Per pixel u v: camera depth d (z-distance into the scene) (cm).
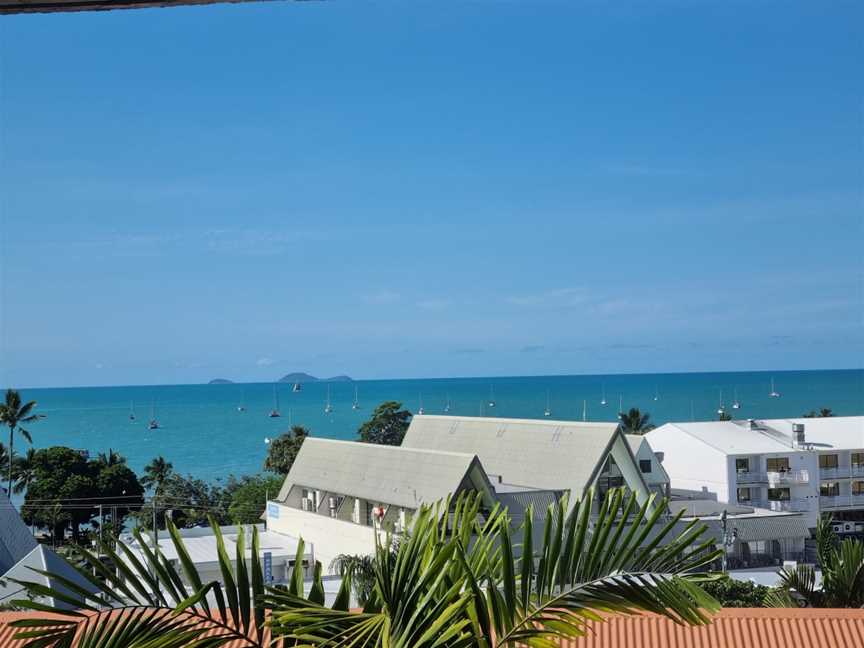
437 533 635
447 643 588
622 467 5650
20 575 3231
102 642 587
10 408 10000
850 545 2258
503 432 6462
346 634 574
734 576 5541
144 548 621
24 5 304
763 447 8088
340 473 6172
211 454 19688
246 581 619
